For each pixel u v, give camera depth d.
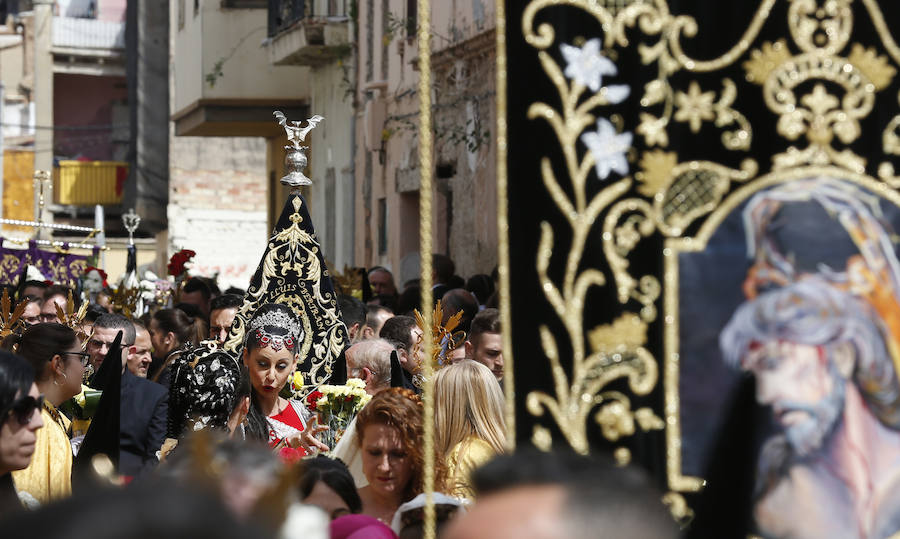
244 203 46.03
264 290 10.39
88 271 21.19
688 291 4.77
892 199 4.80
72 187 63.19
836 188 4.80
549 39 4.79
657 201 4.78
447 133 23.61
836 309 4.75
